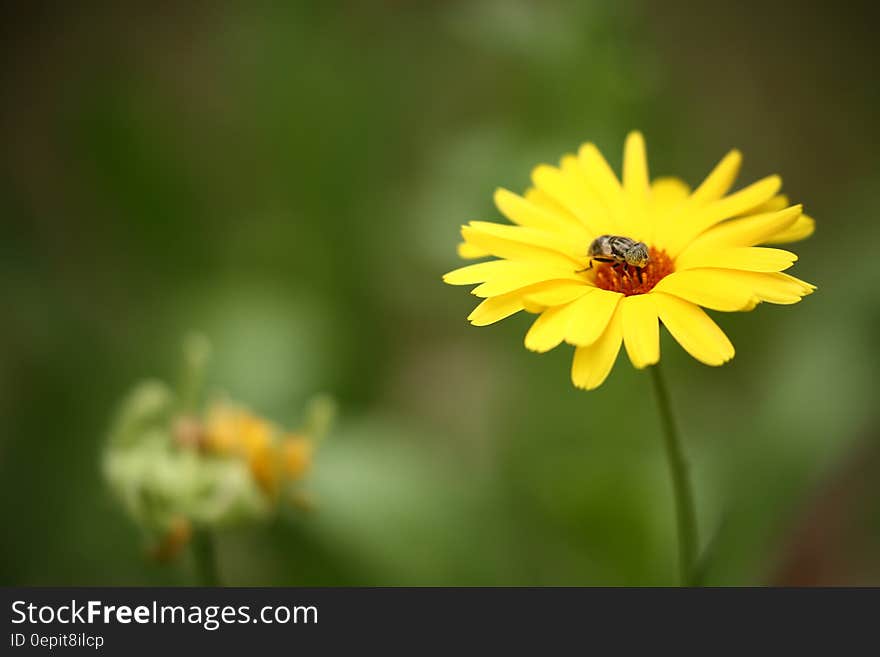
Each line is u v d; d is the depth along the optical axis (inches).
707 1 31.8
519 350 22.7
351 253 25.1
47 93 30.6
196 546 19.6
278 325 23.1
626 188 18.7
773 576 21.4
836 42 31.1
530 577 21.7
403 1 29.1
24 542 22.1
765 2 31.9
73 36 31.9
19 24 31.9
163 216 25.6
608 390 22.0
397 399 24.9
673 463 18.2
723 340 17.5
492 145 22.0
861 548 21.9
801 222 18.2
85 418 22.8
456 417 24.6
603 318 17.6
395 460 21.7
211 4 32.3
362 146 26.0
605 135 21.8
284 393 22.8
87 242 26.3
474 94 28.4
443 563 21.3
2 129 29.5
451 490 21.7
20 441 22.6
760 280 17.7
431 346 26.0
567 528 22.0
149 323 24.0
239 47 27.5
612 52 21.7
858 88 30.1
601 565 21.8
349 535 21.3
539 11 21.7
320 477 21.5
